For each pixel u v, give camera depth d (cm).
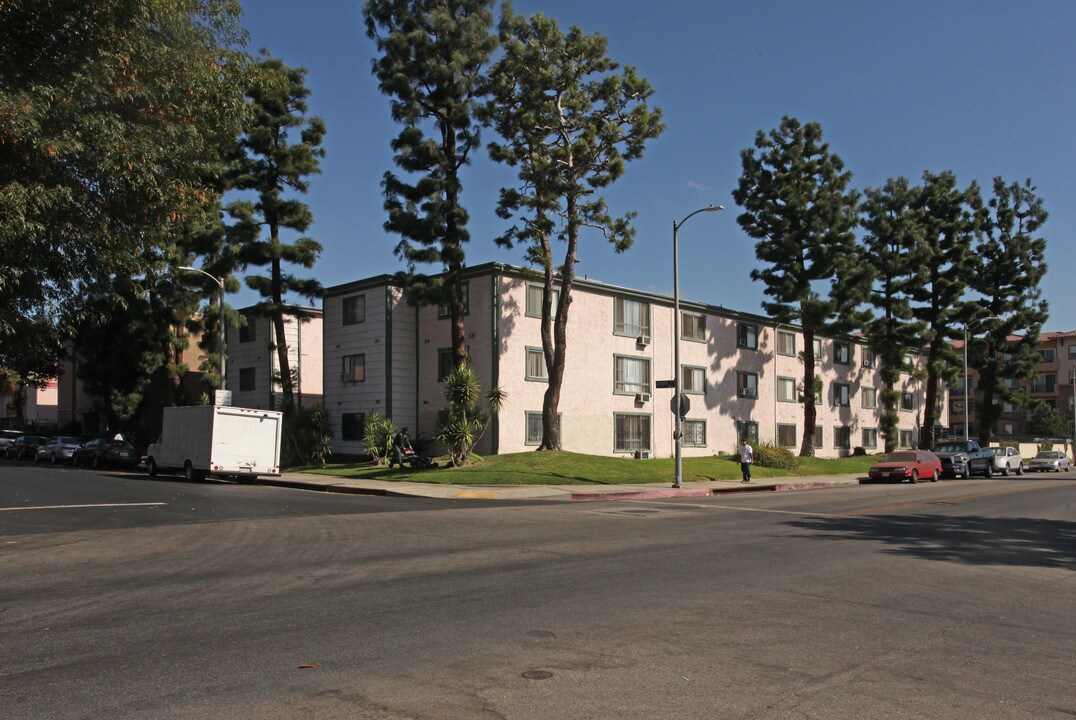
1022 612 837
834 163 4534
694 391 4472
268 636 698
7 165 1060
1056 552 1309
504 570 1047
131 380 4600
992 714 520
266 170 3753
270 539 1359
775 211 4538
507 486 2694
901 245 5247
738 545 1312
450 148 3459
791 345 5253
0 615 781
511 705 523
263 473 3005
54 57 1081
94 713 504
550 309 3466
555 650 658
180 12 1202
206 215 1482
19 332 1204
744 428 4791
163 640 684
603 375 3950
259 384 4612
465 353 3378
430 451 3728
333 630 721
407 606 823
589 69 3366
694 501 2347
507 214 3359
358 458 3872
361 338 3916
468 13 3378
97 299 1264
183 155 1225
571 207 3381
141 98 1169
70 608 812
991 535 1522
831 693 557
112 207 1151
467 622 755
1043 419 7919
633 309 4141
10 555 1175
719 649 667
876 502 2305
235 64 1348
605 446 3922
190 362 5206
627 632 721
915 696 554
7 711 507
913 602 877
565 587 931
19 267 1100
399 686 561
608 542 1335
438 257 3281
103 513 1789
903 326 5188
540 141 3356
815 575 1036
